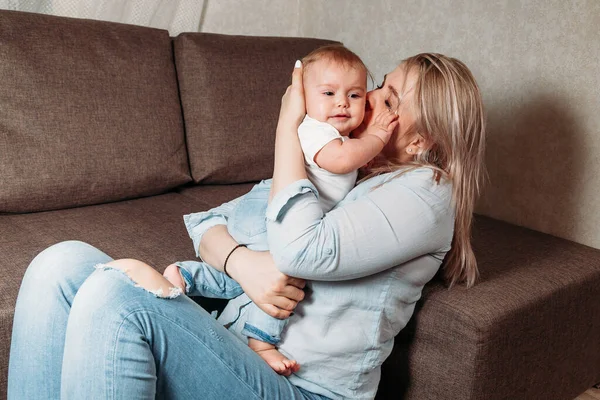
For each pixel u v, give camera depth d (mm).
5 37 1799
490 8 2066
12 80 1787
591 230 1876
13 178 1768
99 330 1008
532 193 2023
